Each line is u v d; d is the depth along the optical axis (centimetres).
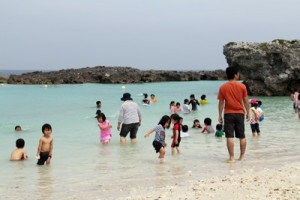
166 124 1266
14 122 2297
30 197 852
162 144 1244
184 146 1479
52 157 1305
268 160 1195
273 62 4191
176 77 8094
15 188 930
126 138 1706
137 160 1240
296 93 2614
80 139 1675
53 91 5200
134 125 1569
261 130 1853
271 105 3203
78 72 8444
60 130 1952
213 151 1373
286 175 944
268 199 755
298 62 4088
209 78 8294
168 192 842
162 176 1019
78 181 988
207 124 1784
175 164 1167
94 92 4994
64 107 3161
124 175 1041
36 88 5853
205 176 1002
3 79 7375
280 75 4134
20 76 7606
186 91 5131
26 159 1284
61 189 915
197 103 2797
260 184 867
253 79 4378
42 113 2748
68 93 4838
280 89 4228
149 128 1969
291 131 1819
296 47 4131
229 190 831
